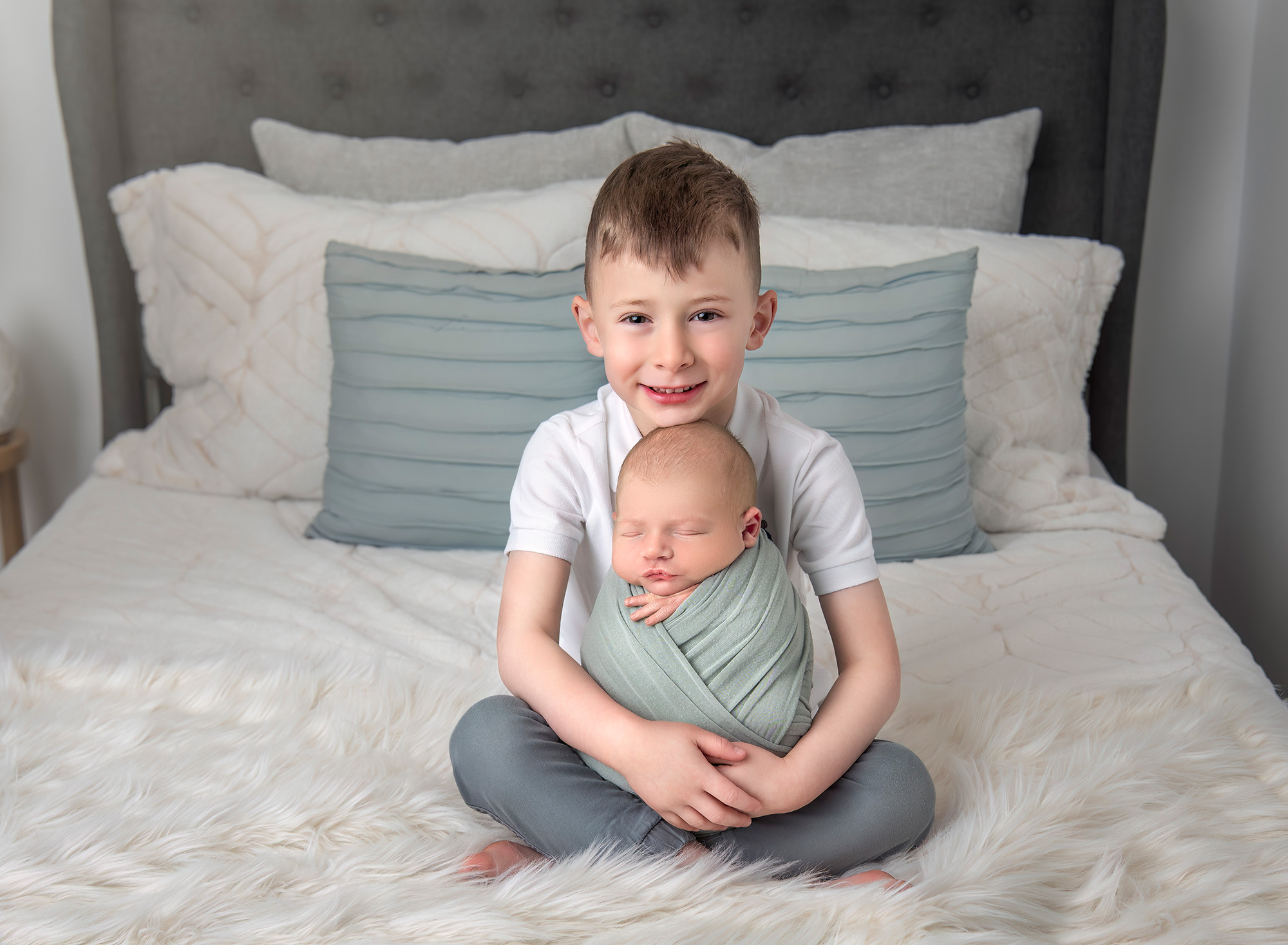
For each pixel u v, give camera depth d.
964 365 1.70
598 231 0.86
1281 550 1.96
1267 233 2.03
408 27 2.11
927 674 1.20
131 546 1.54
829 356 1.54
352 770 0.95
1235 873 0.80
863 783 0.84
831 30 2.09
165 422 1.87
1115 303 1.99
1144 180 1.96
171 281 1.88
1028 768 0.98
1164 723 1.03
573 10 2.11
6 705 1.06
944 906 0.75
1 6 2.10
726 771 0.79
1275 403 1.99
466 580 1.44
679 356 0.83
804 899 0.76
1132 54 1.92
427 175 2.02
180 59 2.07
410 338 1.60
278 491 1.76
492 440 1.57
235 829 0.85
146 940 0.71
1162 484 2.30
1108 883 0.78
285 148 2.03
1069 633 1.29
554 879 0.76
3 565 2.17
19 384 2.07
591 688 0.84
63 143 2.18
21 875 0.78
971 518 1.59
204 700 1.09
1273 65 2.00
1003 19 2.04
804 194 1.94
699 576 0.83
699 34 2.10
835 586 0.94
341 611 1.35
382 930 0.73
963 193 1.92
